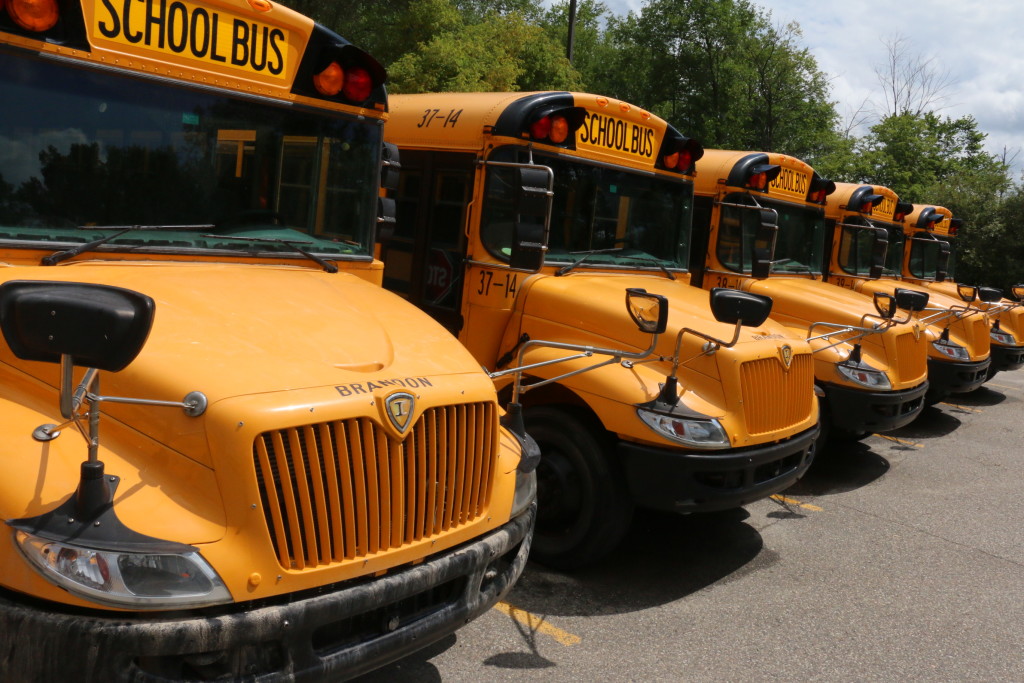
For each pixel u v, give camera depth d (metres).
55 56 3.12
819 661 4.31
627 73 32.50
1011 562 6.01
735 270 7.89
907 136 35.97
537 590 4.87
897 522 6.73
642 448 4.74
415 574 2.90
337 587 2.72
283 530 2.58
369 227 4.29
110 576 2.30
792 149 32.84
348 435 2.74
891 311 7.29
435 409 3.00
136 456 2.62
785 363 5.27
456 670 3.90
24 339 2.23
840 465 8.47
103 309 2.23
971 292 10.90
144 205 3.41
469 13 24.78
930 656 4.48
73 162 3.20
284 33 3.81
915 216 13.43
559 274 5.56
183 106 3.50
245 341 2.92
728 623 4.66
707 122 31.19
